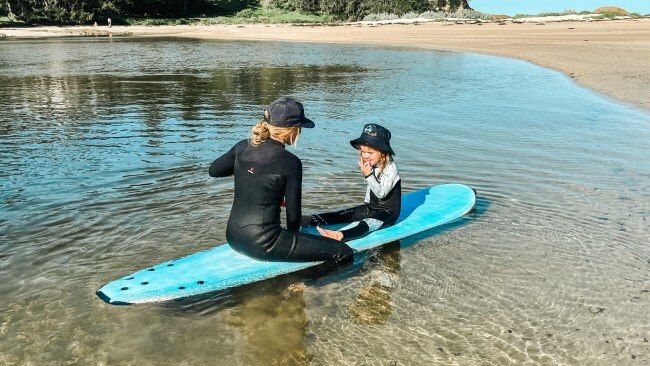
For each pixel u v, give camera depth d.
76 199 5.73
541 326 3.58
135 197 5.81
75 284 4.04
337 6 79.00
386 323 3.62
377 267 4.39
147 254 4.51
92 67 21.38
